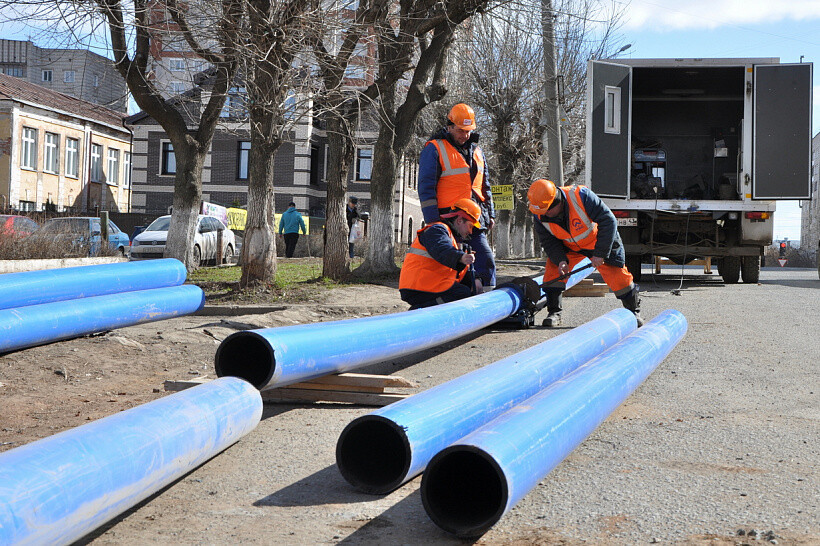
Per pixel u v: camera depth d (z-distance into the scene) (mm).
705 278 17969
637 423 4770
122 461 2891
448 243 6867
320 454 4184
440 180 7531
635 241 15258
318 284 13000
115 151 46469
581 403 3885
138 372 6391
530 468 3074
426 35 15156
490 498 3201
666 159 17812
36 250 14461
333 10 11000
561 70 24828
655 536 3043
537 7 14867
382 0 12031
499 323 8781
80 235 16344
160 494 3582
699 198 16953
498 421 3303
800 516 3246
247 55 10414
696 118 18047
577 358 5172
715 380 6000
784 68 14648
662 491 3568
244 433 4082
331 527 3174
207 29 10453
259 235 11469
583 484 3670
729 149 17875
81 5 9641
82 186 42969
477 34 23781
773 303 11586
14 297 7000
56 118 40594
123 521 3252
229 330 8375
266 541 3031
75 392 5648
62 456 2695
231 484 3715
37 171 39344
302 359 4469
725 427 4676
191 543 3014
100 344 7121
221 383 4094
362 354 5070
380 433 3764
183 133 14570
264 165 11398
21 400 5336
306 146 39062
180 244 14789
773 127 14719
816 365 6605
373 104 12641
